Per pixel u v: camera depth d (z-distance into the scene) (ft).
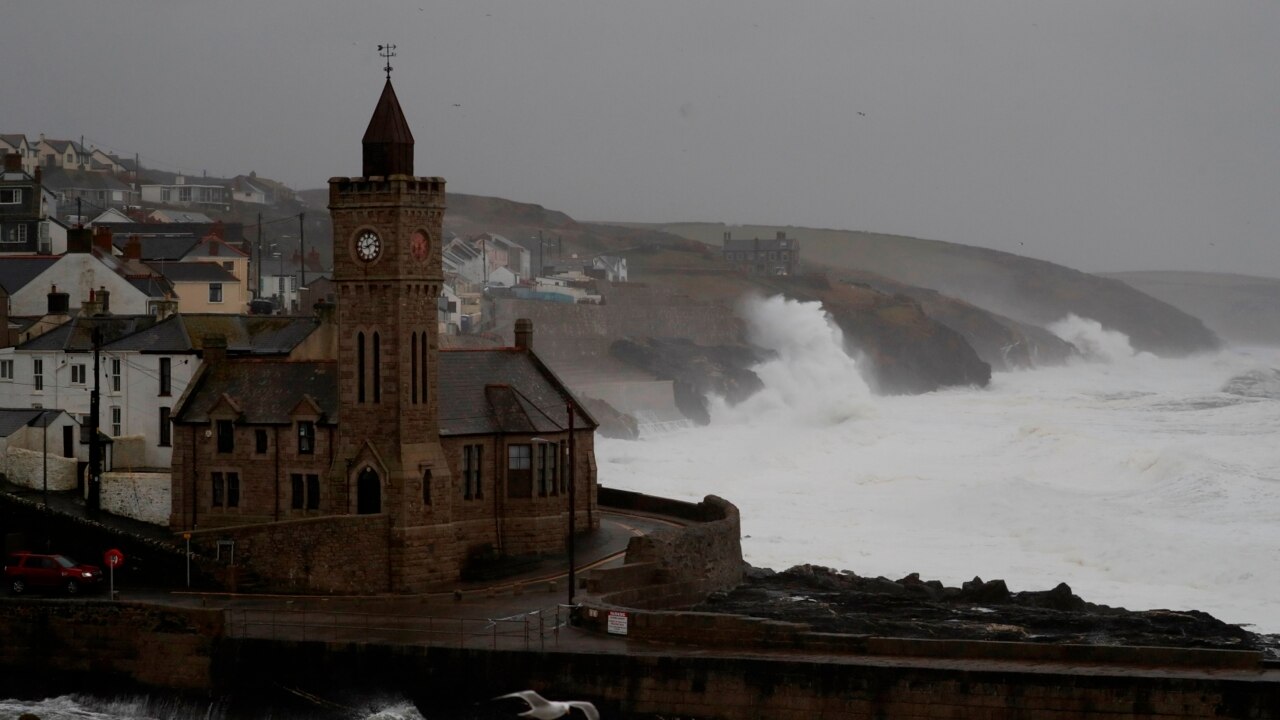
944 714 303.07
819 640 320.91
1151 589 485.56
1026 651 313.12
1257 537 544.21
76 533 392.88
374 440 385.91
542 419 425.28
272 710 333.21
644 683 314.96
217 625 337.11
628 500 501.97
